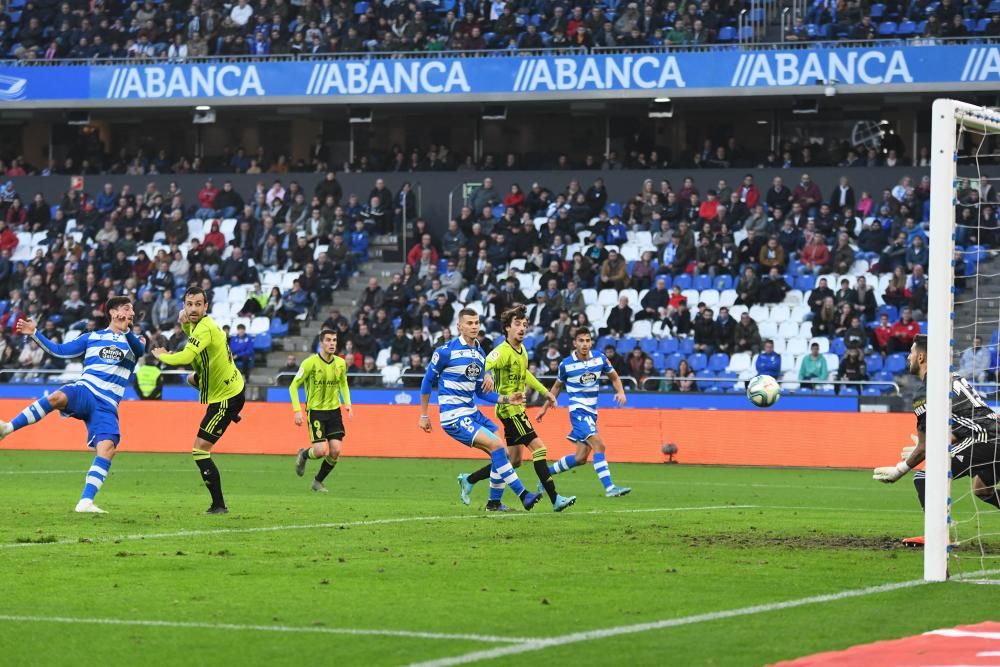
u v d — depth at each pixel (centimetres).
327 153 6372
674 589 1465
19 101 6209
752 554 1795
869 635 1191
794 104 5725
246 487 3170
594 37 5897
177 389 5041
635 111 6234
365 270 5853
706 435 4506
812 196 5531
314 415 3061
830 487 3412
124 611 1302
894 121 6078
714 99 5847
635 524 2238
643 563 1691
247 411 4841
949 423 1577
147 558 1698
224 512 2378
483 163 6366
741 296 5291
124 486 3111
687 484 3478
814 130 6156
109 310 2361
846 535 2064
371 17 6188
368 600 1376
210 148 6738
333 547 1845
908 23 5759
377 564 1661
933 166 1612
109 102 6144
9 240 6138
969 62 5428
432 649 1113
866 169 5712
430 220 6066
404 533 2048
